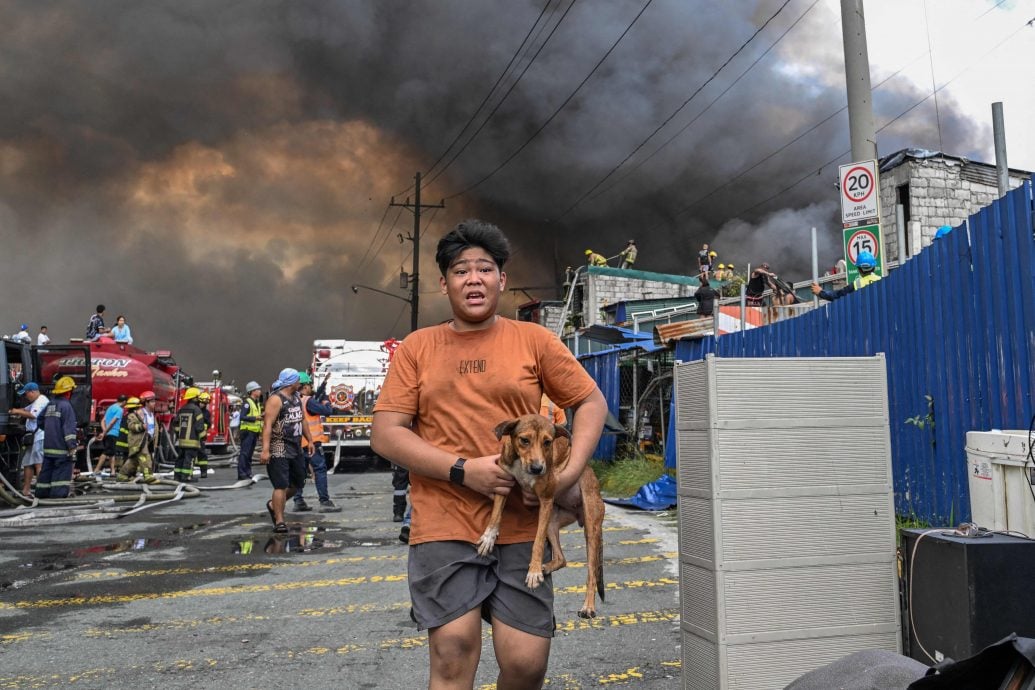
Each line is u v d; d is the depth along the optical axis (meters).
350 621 5.79
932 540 3.27
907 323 7.64
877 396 3.71
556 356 3.01
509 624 2.75
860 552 3.62
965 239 6.64
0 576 7.61
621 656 4.83
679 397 3.85
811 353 9.85
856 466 3.66
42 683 4.49
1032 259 5.75
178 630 5.59
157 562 8.27
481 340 2.99
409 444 2.84
